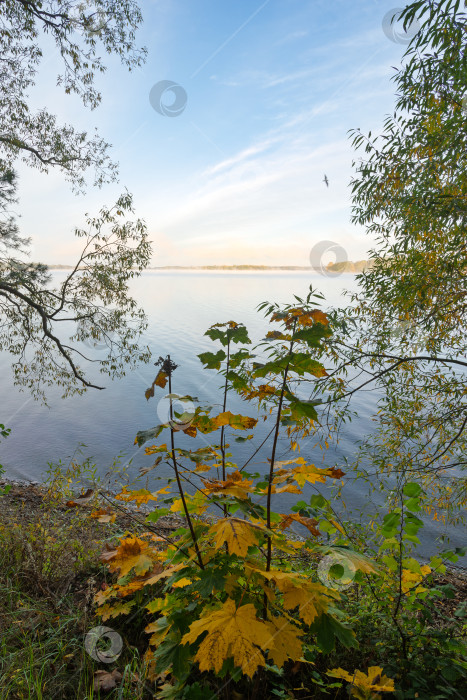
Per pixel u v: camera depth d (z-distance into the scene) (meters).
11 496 5.05
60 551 2.83
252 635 1.16
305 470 1.45
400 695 1.59
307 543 1.82
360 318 4.51
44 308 10.05
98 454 13.83
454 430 4.38
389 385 4.45
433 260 4.05
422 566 2.00
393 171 3.88
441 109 3.32
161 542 2.36
